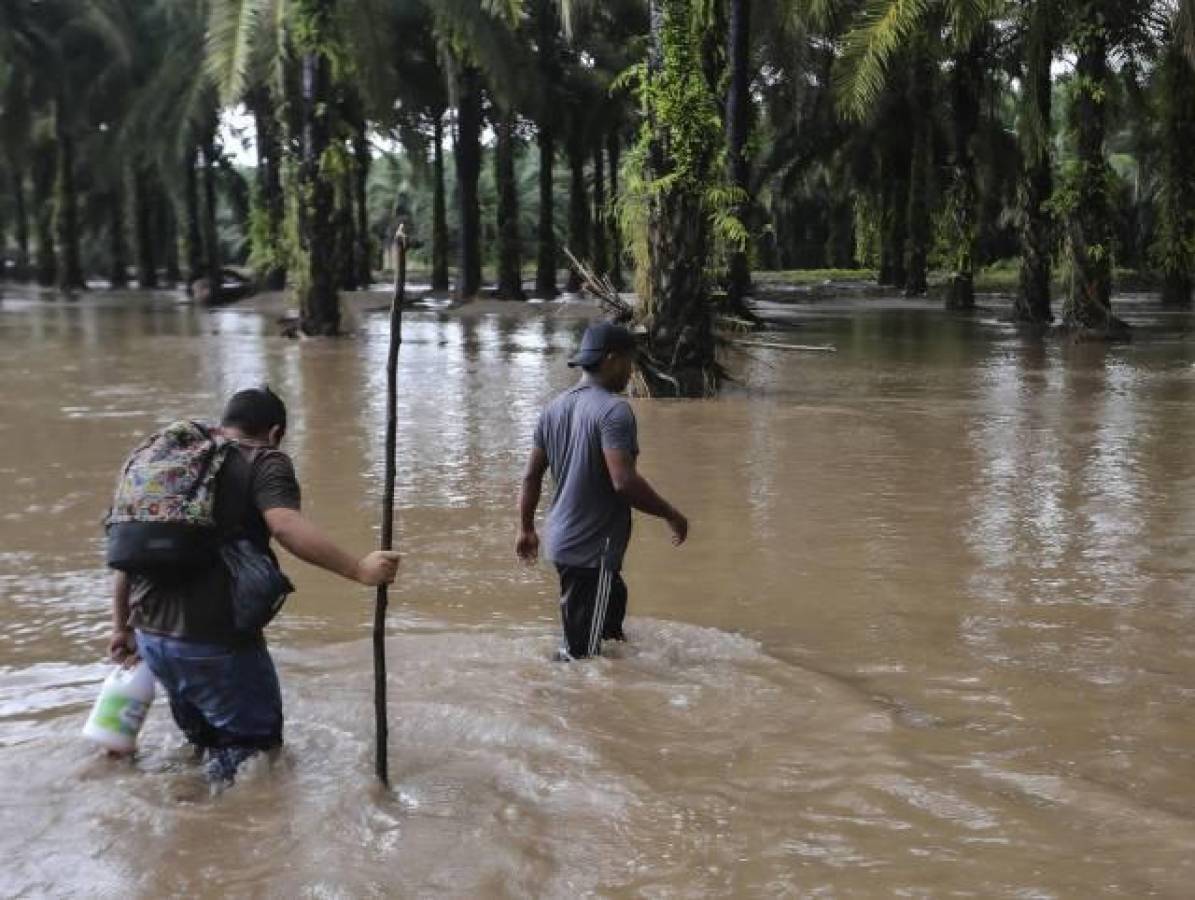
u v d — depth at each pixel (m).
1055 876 3.04
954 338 21.84
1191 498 7.73
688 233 13.12
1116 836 3.25
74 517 7.25
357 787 3.53
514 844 3.21
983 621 5.27
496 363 16.89
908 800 3.46
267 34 22.30
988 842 3.21
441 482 8.27
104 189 47.09
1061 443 9.88
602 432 4.66
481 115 35.44
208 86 34.62
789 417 11.48
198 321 28.03
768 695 4.30
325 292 21.61
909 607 5.48
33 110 42.78
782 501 7.67
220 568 3.63
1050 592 5.70
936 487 8.09
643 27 33.69
